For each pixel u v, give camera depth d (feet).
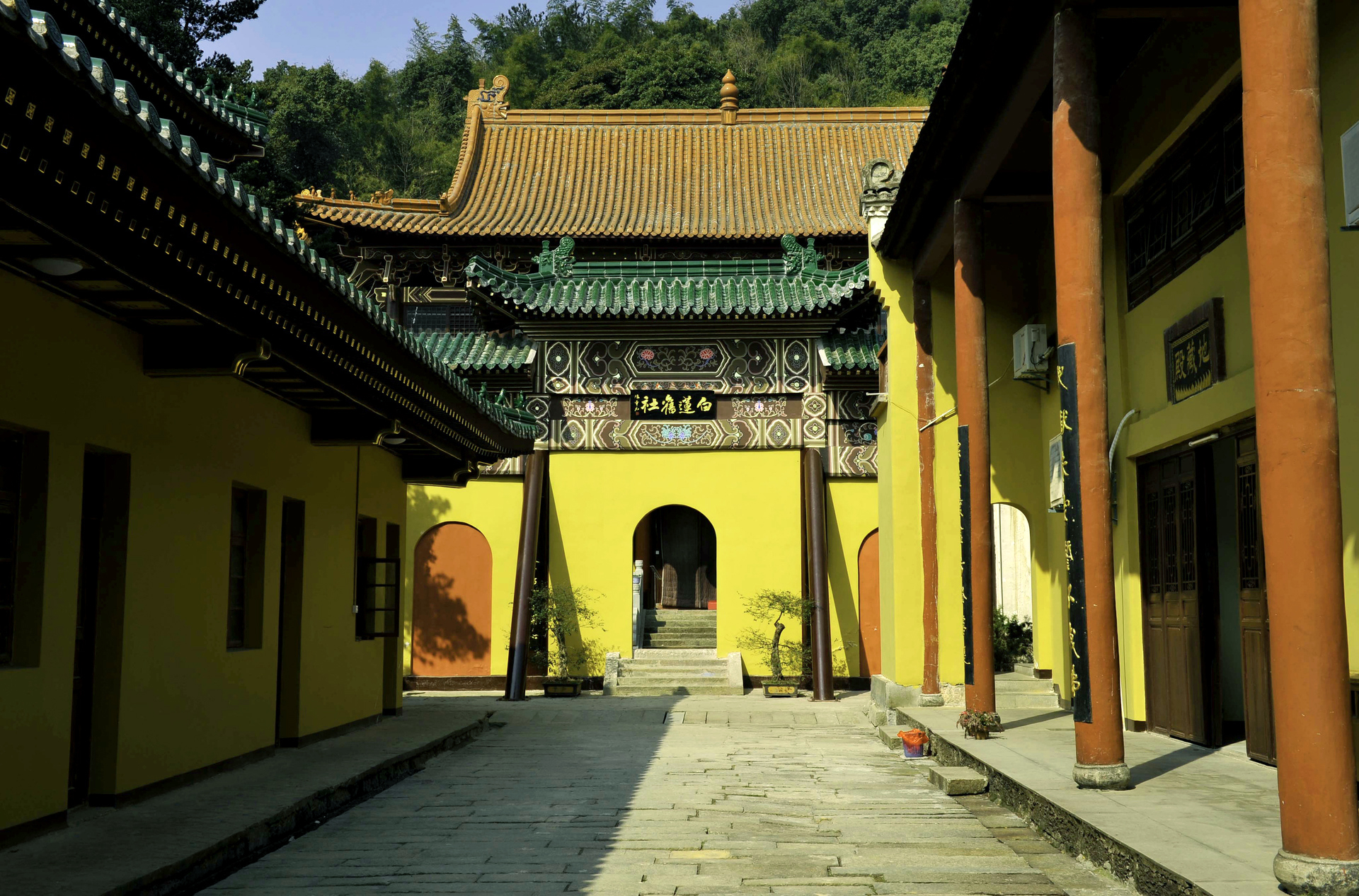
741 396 67.92
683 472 67.62
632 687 63.82
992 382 47.03
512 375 67.51
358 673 43.60
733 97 96.68
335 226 79.30
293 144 137.80
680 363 68.28
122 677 26.02
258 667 33.83
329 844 24.67
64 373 23.50
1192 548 33.06
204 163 18.30
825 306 64.34
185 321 25.62
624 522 67.36
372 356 29.53
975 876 21.03
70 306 23.72
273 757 34.86
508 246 82.48
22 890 18.34
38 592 22.75
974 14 28.78
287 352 27.58
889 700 46.11
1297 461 17.03
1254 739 29.27
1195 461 32.83
